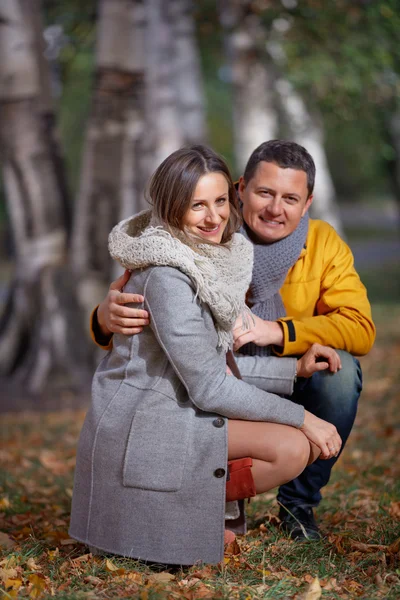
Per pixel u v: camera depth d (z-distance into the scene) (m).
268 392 3.27
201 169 3.05
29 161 9.52
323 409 3.46
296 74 12.99
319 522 3.92
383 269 22.45
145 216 3.29
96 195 9.40
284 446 3.11
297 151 3.37
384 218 42.16
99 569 3.12
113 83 9.23
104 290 9.58
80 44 14.27
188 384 3.02
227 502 3.25
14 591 2.97
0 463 5.97
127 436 3.04
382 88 13.62
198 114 12.38
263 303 3.49
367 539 3.57
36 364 9.50
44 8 13.92
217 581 3.00
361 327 3.46
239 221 3.23
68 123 22.09
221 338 3.12
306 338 3.38
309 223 3.64
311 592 2.89
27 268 9.60
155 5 9.41
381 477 5.01
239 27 13.38
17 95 9.43
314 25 12.67
